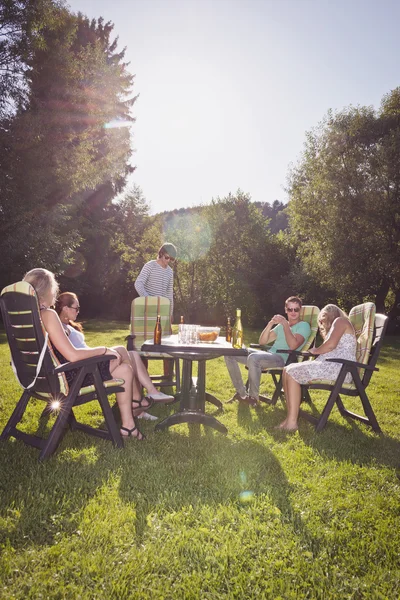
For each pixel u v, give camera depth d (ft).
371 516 8.58
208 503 8.91
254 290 72.74
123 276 82.94
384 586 6.61
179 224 76.54
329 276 63.77
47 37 58.18
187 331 14.16
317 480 10.16
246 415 15.64
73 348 11.02
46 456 10.71
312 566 7.02
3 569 6.68
